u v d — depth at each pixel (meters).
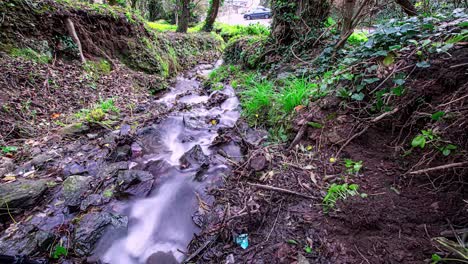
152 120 3.64
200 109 4.07
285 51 4.97
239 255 1.53
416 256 1.30
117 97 5.05
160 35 9.34
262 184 2.05
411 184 1.70
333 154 2.14
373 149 2.06
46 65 4.80
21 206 2.07
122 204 2.19
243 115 3.34
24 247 1.72
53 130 3.49
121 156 2.78
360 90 2.32
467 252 1.21
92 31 6.26
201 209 2.06
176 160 2.78
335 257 1.38
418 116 1.92
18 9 4.85
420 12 3.73
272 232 1.63
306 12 4.80
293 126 2.58
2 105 3.48
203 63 10.45
